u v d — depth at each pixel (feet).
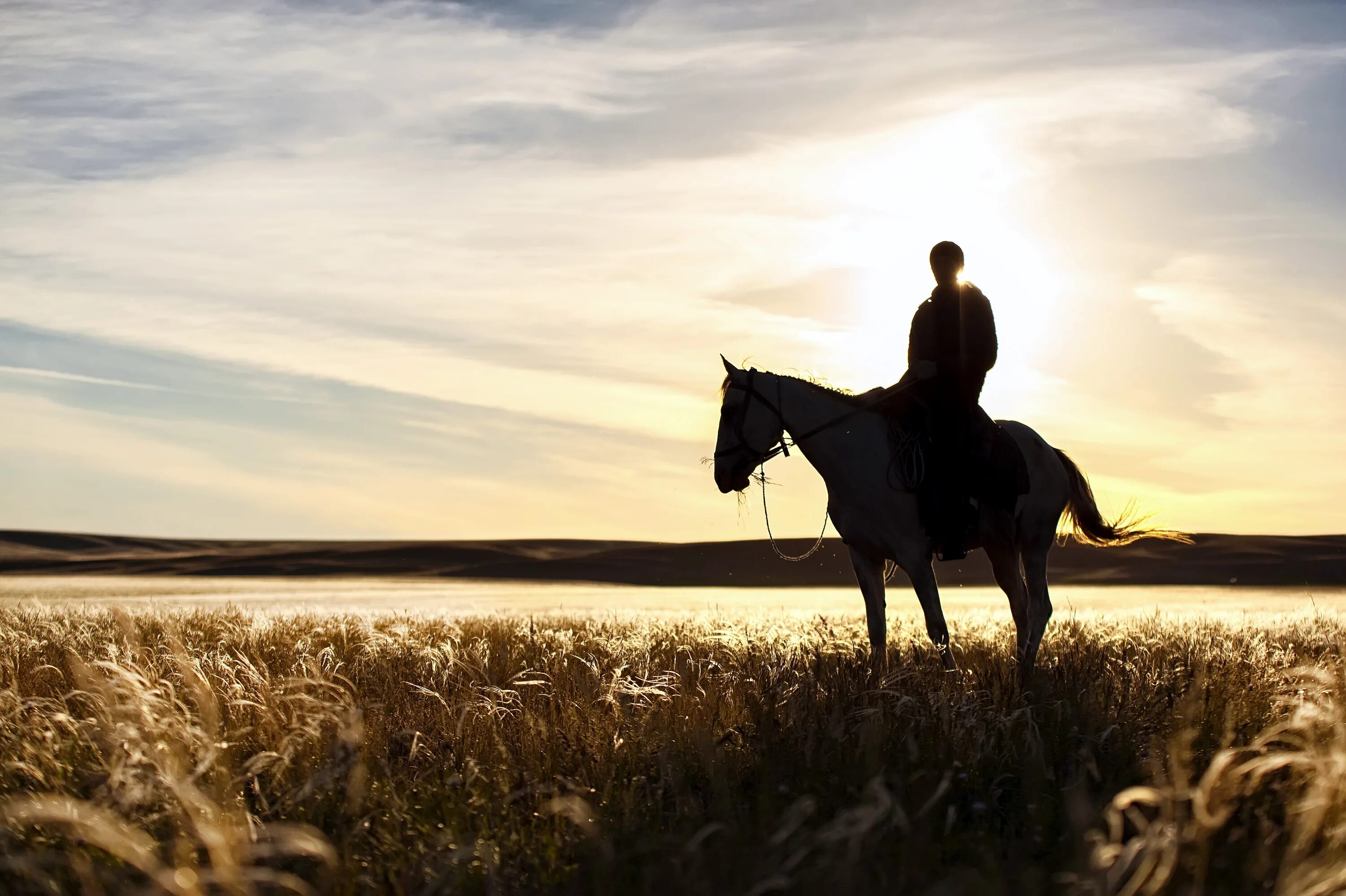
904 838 14.53
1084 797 15.90
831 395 35.22
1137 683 24.47
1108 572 227.40
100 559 342.44
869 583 34.76
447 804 17.21
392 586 188.03
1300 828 14.29
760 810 16.03
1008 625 44.73
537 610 75.66
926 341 33.99
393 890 14.40
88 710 21.52
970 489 33.42
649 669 28.04
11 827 14.44
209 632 40.96
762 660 27.68
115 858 14.34
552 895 14.23
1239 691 23.99
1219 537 278.67
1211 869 14.03
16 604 55.42
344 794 17.76
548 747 20.39
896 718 21.20
